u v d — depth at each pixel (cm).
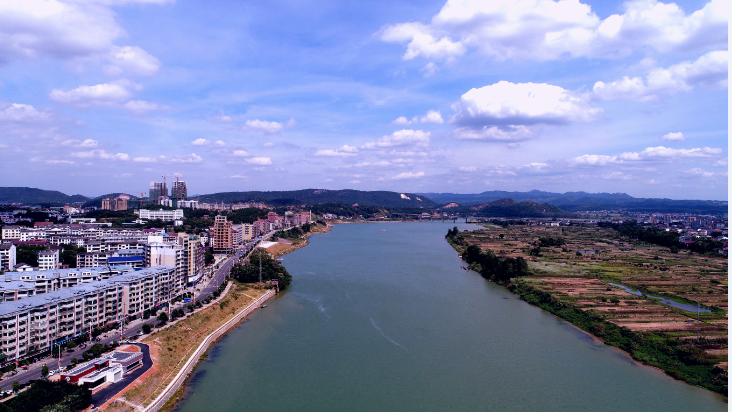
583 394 15012
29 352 15938
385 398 14662
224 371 16600
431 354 18375
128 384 14375
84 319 18400
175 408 13875
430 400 14562
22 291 19912
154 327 19812
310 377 16138
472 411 13900
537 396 14862
